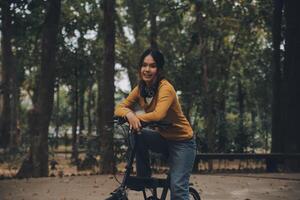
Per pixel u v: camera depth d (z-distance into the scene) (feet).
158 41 85.56
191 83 74.64
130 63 93.20
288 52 51.37
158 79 13.14
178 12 76.43
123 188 12.76
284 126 52.60
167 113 13.29
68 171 57.41
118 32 94.12
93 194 29.48
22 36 54.80
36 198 27.81
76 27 74.02
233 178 37.91
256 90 99.96
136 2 87.20
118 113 12.76
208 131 64.18
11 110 99.55
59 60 78.13
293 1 50.98
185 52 81.56
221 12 70.44
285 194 30.22
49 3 44.52
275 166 47.44
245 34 83.10
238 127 65.67
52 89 44.27
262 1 65.72
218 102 73.56
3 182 34.68
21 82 104.17
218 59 81.41
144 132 13.37
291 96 50.96
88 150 52.80
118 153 44.06
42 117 43.57
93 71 85.81
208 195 29.25
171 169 13.64
